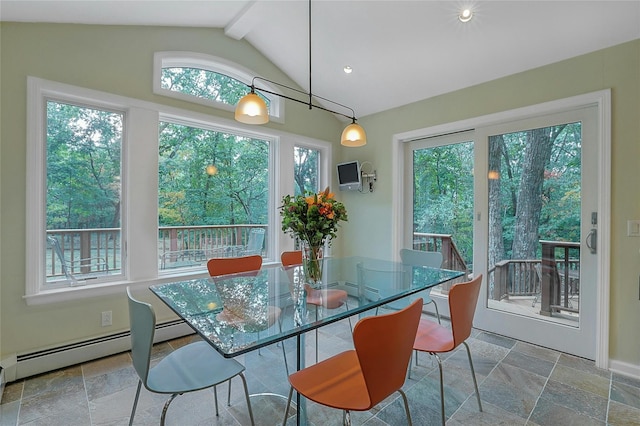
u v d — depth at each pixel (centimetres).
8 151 207
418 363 237
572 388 202
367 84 341
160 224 285
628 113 219
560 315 257
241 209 341
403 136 357
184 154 301
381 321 107
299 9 266
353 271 242
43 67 219
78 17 224
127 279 258
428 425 169
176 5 246
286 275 228
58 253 233
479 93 297
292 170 371
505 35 242
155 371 142
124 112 260
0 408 180
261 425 169
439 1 230
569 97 244
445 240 337
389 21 257
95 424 168
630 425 167
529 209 274
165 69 288
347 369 142
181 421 171
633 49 216
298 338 156
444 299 332
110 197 255
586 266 242
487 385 206
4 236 207
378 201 383
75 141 240
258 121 213
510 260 284
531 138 272
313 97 391
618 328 224
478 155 301
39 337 220
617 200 224
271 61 352
